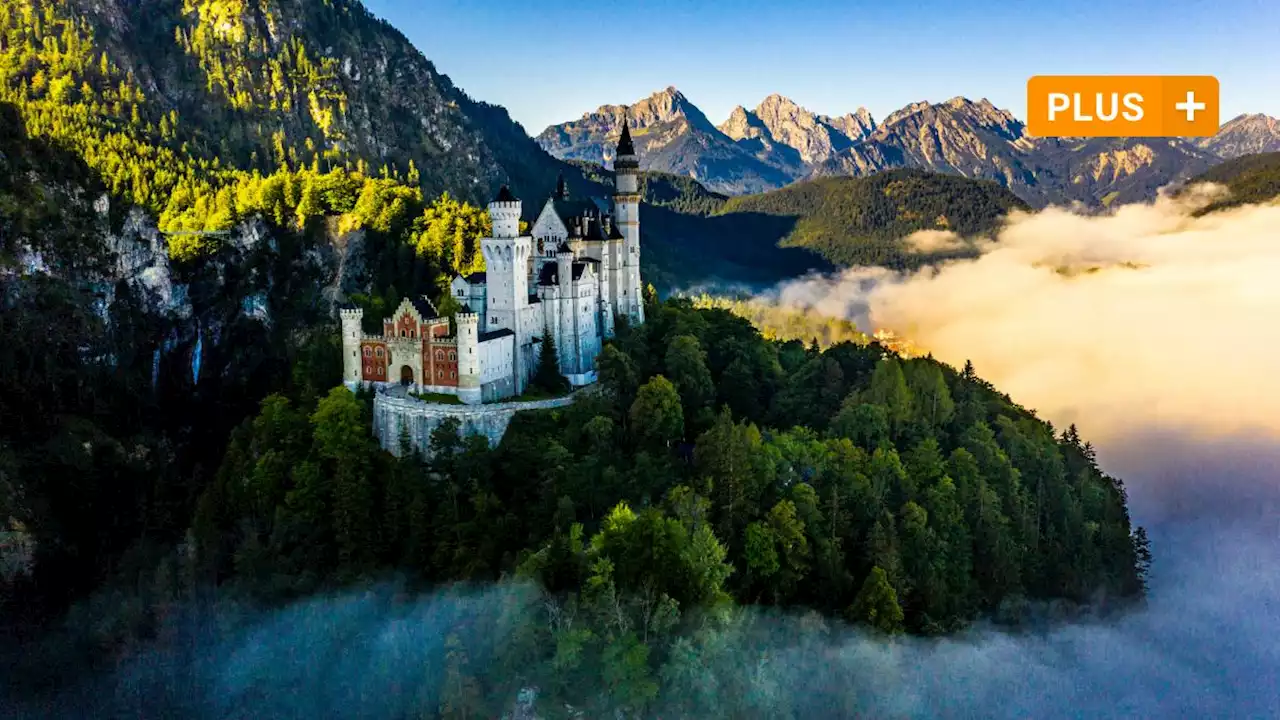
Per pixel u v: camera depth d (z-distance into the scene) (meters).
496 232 189.50
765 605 138.88
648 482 154.75
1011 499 174.75
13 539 185.50
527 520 152.62
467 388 176.38
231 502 171.00
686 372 192.62
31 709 154.00
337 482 158.75
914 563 151.25
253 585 153.00
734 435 156.25
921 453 175.50
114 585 179.12
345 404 169.25
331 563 156.38
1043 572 170.88
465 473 161.50
